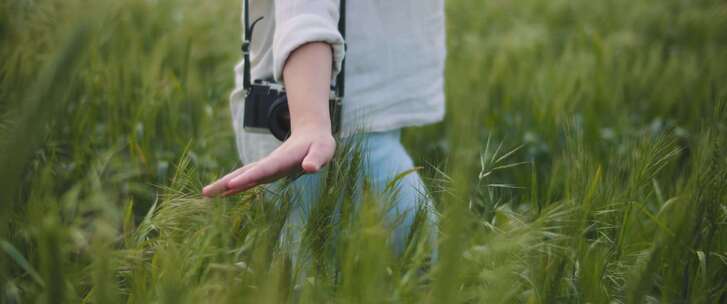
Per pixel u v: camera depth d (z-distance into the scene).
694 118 3.04
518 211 1.82
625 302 1.54
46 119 1.01
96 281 1.08
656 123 3.16
